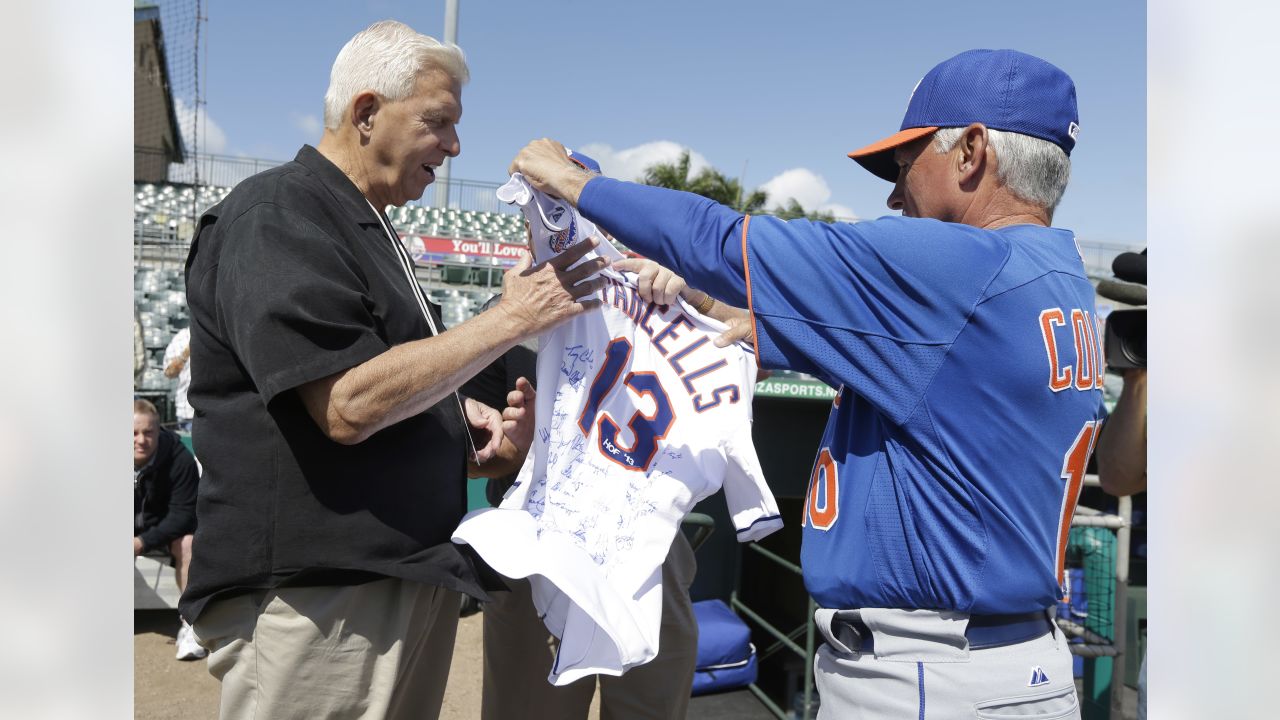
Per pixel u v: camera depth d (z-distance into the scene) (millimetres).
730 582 4695
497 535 1691
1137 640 4312
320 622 1624
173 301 12141
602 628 1619
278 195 1657
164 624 4758
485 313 1666
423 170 1901
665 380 1974
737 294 1420
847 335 1342
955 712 1357
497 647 2441
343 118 1840
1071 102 1496
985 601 1352
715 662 4109
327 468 1630
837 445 1510
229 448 1652
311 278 1538
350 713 1661
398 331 1747
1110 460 2059
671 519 1896
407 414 1578
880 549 1397
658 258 1497
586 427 1882
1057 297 1376
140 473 4309
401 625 1702
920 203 1559
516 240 17984
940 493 1354
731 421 2000
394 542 1673
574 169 1653
